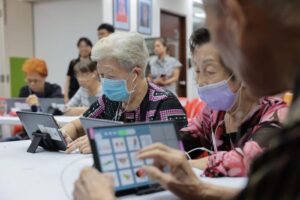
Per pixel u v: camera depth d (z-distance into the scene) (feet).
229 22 1.82
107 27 15.14
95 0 18.07
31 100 11.16
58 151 5.48
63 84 19.10
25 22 19.35
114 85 5.59
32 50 19.71
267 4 1.59
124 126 3.23
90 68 10.85
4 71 18.56
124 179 3.11
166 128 3.43
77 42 17.24
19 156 5.12
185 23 26.45
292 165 1.27
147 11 21.58
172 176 2.97
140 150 3.09
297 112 1.38
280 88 1.77
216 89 4.55
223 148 4.90
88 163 4.56
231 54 1.91
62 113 11.00
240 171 3.85
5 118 10.48
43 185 3.62
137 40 5.58
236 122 4.75
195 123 5.36
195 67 4.75
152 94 5.75
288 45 1.61
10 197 3.31
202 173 4.00
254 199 1.35
